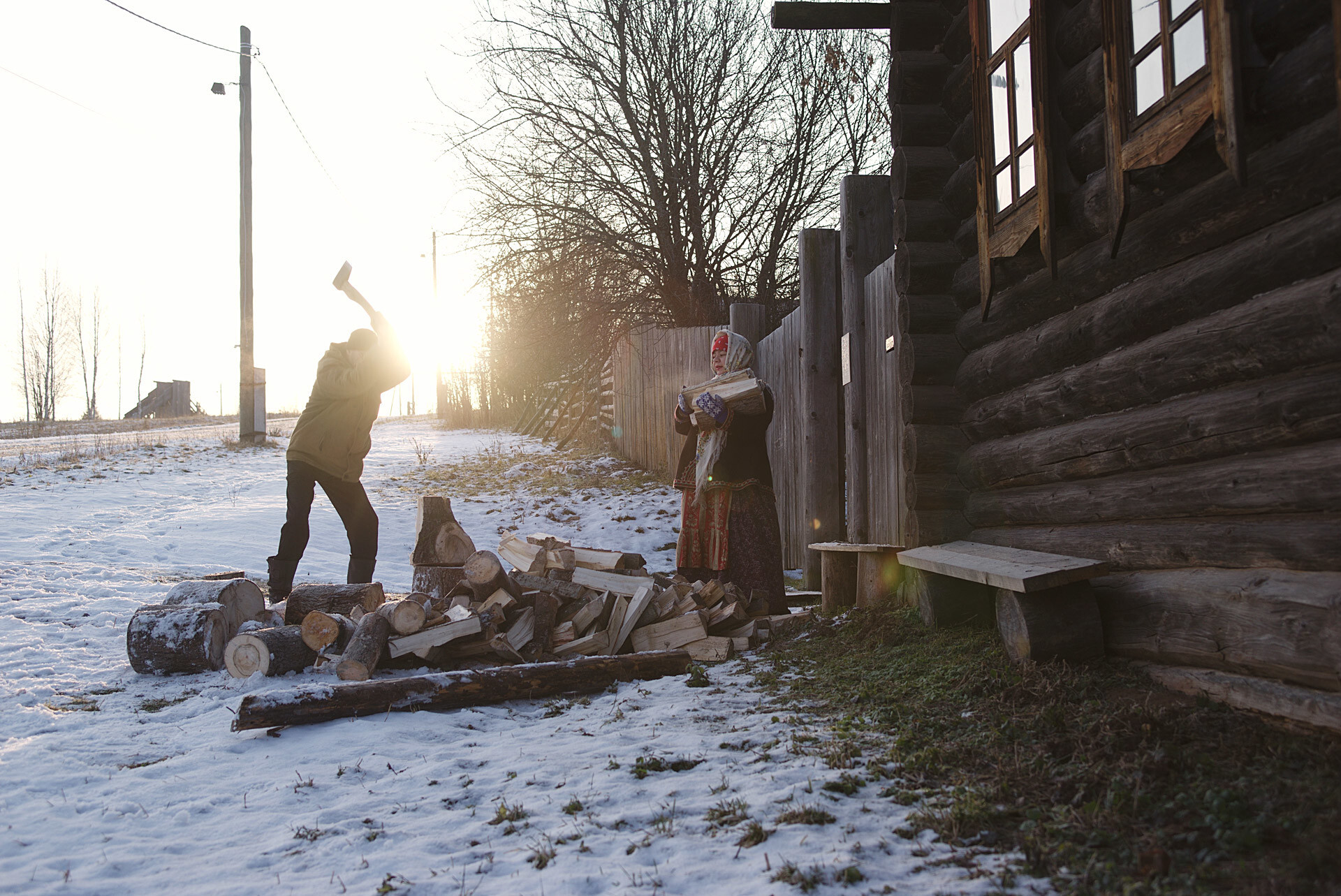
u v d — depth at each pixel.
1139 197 3.57
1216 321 3.18
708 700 4.14
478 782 3.15
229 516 10.57
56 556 7.93
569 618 5.44
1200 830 2.31
